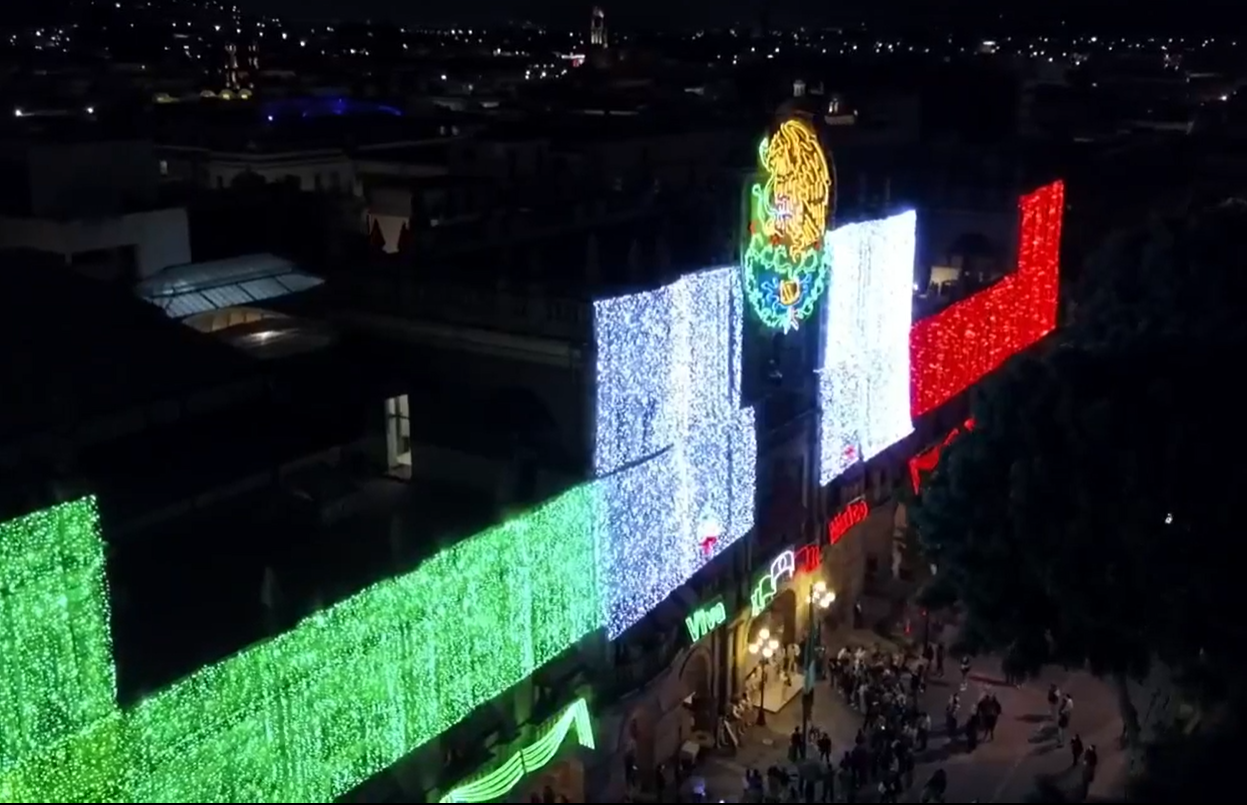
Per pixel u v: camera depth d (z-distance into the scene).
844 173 78.88
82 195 54.00
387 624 33.78
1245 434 39.62
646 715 44.25
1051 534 40.44
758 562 51.50
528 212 53.78
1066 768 46.28
